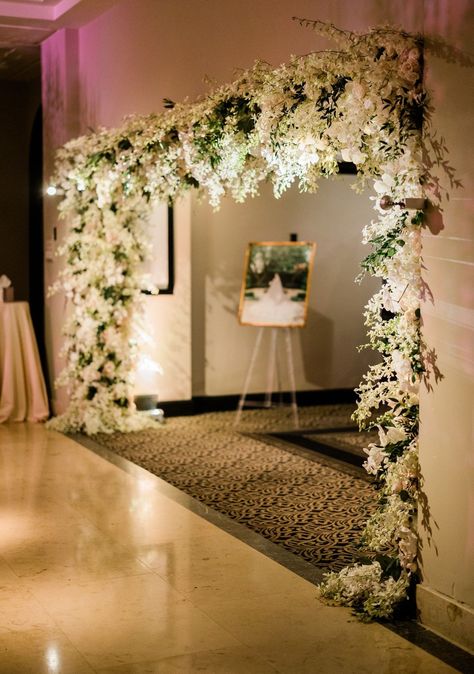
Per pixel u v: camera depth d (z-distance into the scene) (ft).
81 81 25.61
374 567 13.14
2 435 25.05
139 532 16.39
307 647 11.54
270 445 23.86
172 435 25.12
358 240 31.01
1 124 33.58
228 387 29.60
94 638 11.81
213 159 16.72
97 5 22.97
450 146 11.57
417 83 12.01
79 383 25.75
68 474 20.66
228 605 12.94
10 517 17.30
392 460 12.87
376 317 13.01
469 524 11.51
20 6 24.38
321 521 17.11
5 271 33.99
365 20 13.38
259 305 27.04
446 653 11.37
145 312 26.81
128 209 24.80
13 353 27.12
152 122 19.20
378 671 10.85
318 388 30.94
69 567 14.55
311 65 12.83
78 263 25.17
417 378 12.46
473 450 11.40
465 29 11.25
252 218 29.37
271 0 15.96
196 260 28.78
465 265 11.43
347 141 12.40
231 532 16.42
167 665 11.03
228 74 17.62
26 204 34.09
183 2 19.34
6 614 12.61
